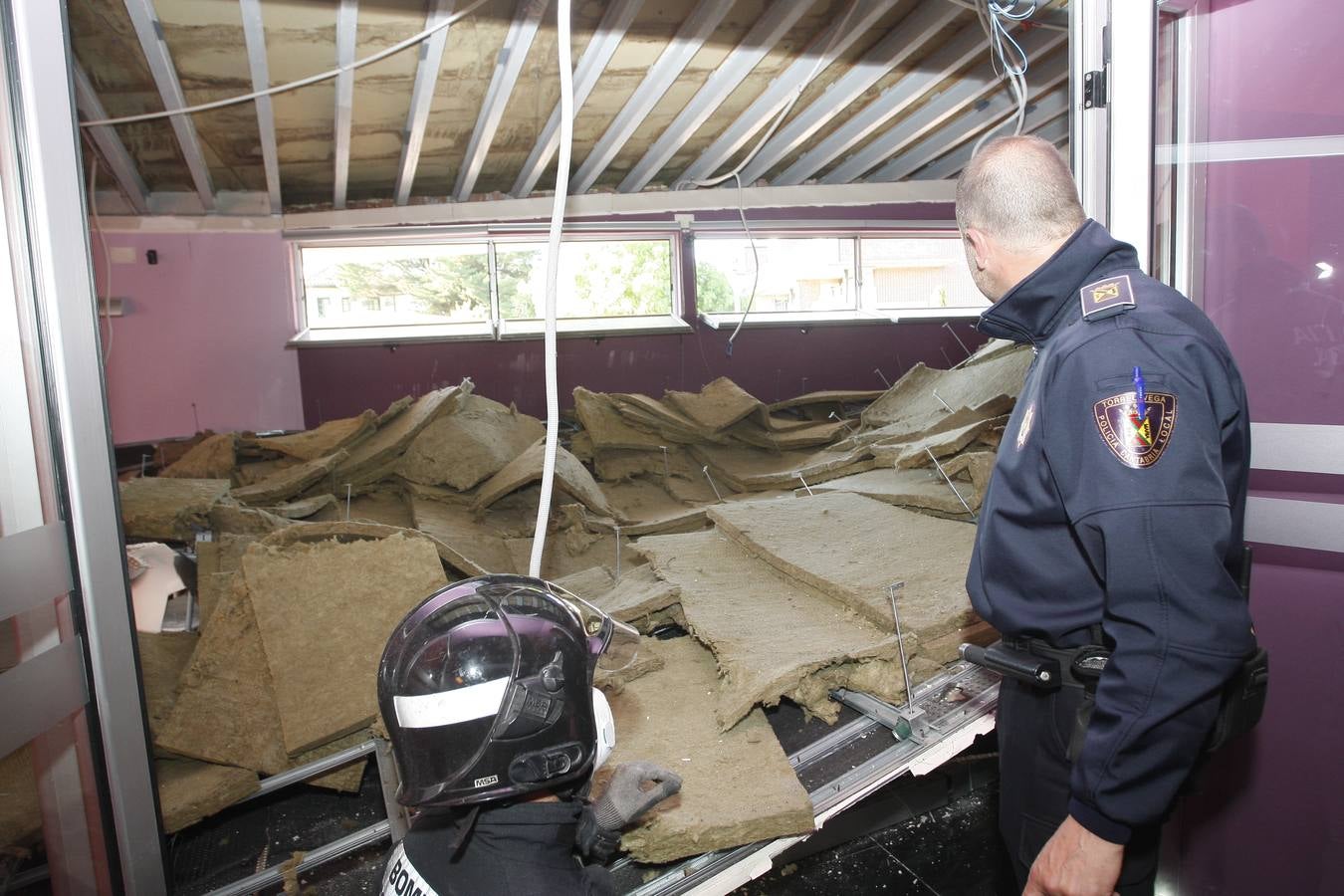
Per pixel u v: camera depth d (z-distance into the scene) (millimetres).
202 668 1871
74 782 1380
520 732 910
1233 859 1789
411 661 937
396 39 3627
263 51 3449
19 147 1224
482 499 3385
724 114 5211
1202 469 937
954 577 1956
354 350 5738
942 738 1497
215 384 5504
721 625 1822
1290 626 1653
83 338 1297
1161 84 1648
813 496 2727
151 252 5273
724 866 1333
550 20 3660
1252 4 1580
